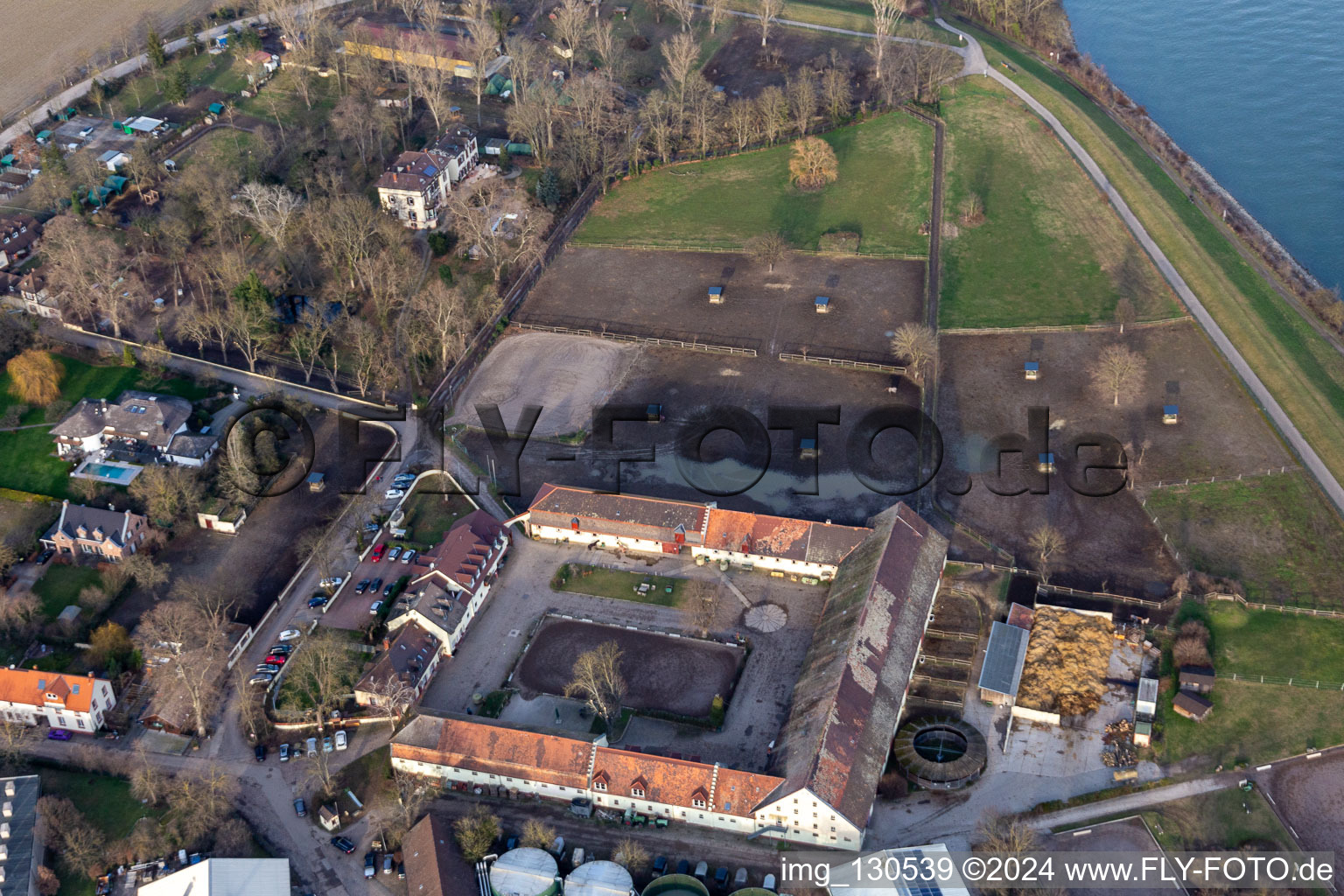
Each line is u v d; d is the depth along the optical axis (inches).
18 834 7667.3
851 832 7593.5
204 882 7263.8
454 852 7632.9
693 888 7396.7
